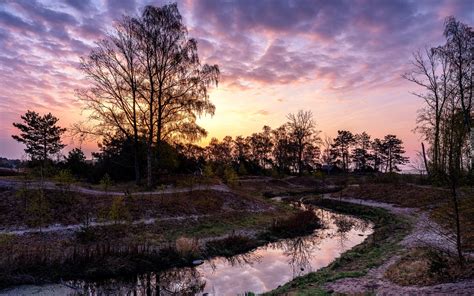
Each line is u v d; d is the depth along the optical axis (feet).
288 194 170.19
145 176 121.60
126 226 63.10
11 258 43.09
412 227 66.39
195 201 88.12
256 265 50.01
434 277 29.96
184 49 96.53
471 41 87.10
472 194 36.68
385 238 59.52
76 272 43.27
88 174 122.01
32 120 155.22
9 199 67.97
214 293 38.63
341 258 47.24
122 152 121.49
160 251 51.78
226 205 92.99
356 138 323.98
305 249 60.13
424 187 117.08
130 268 45.65
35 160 107.34
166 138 103.86
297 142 260.62
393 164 316.81
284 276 44.52
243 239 61.77
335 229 79.82
